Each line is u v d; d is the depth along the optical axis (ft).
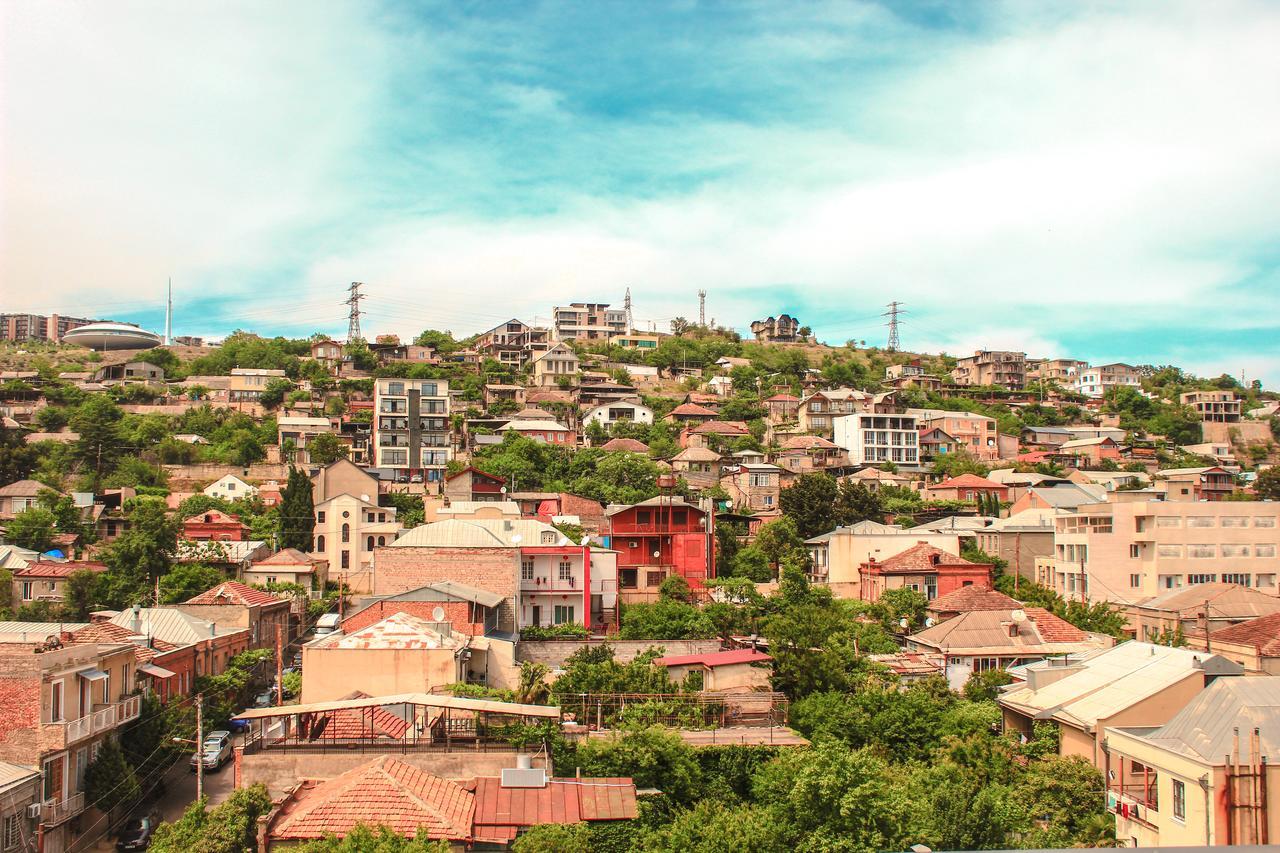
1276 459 573.74
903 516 350.43
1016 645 195.62
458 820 109.70
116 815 146.20
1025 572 285.02
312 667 155.22
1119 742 128.36
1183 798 114.42
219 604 219.20
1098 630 226.79
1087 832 122.72
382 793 111.14
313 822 107.65
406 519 330.13
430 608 185.78
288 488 319.68
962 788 123.44
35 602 233.96
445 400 437.99
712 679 170.50
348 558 302.86
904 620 219.61
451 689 152.66
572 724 145.59
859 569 265.75
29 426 443.32
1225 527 259.60
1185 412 611.88
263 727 134.41
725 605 222.48
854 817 115.24
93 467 400.26
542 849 104.27
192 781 164.35
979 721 157.69
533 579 225.35
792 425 524.52
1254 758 110.73
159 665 175.42
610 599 241.35
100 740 150.20
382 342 623.77
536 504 333.01
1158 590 254.68
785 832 115.34
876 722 157.17
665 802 128.67
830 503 330.75
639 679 164.66
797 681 171.73
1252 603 226.99
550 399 526.16
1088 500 354.95
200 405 486.38
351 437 454.40
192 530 312.91
